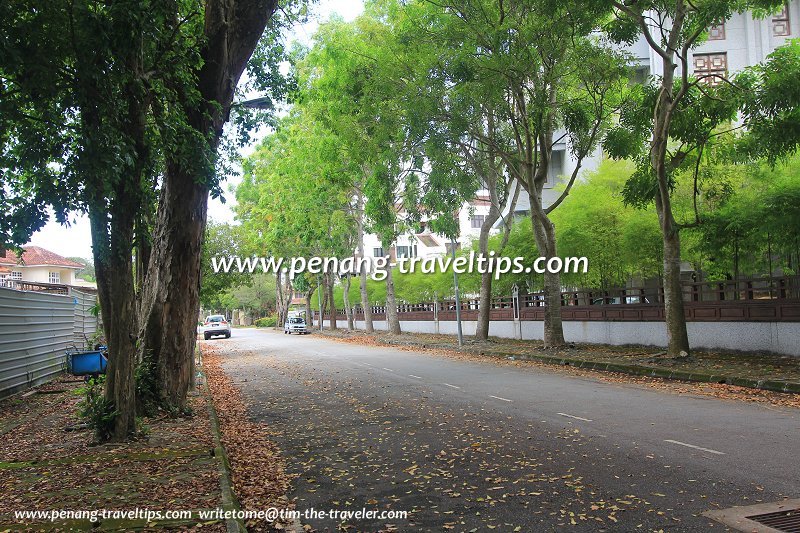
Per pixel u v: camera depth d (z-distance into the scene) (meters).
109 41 6.96
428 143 17.44
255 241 43.97
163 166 10.48
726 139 15.80
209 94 10.09
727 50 27.59
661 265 20.38
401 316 45.09
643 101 16.00
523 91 18.25
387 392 13.38
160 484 6.20
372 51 20.28
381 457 7.54
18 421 10.47
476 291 33.59
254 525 5.33
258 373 19.25
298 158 30.05
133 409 8.42
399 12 21.02
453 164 19.56
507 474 6.48
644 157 16.31
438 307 37.66
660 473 6.26
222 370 20.70
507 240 25.03
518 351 21.12
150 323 10.49
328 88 21.05
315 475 6.91
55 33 7.08
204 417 10.48
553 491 5.82
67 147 7.11
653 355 16.42
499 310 29.80
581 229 20.69
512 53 15.37
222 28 10.07
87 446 8.12
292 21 13.21
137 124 7.92
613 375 15.14
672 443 7.54
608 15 15.80
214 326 46.31
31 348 15.23
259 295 83.75
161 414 10.28
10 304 13.64
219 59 10.08
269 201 38.84
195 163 8.54
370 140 18.47
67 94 7.14
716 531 4.67
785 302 14.91
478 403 11.28
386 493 6.07
